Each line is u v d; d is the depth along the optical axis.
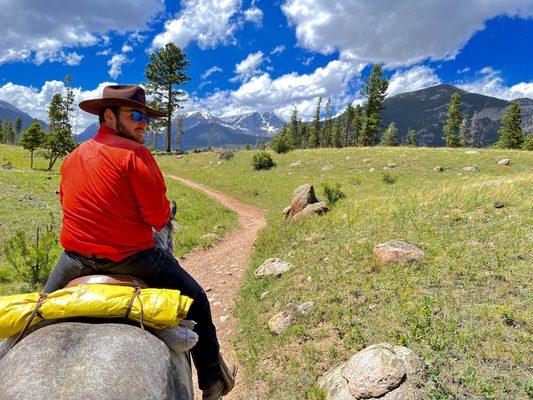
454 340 5.39
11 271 11.27
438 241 8.98
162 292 2.63
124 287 2.64
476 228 9.41
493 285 6.72
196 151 62.59
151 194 2.67
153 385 2.20
